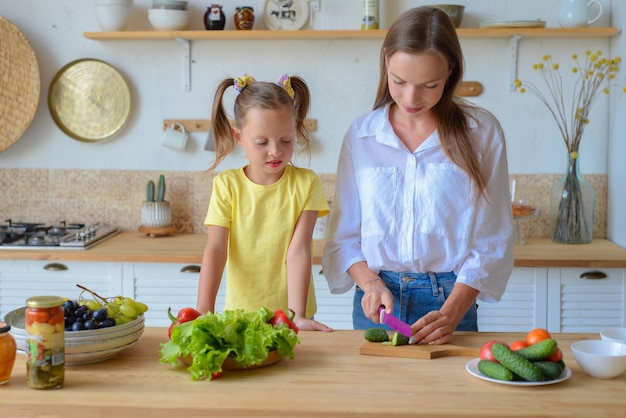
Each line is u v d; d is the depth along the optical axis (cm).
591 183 364
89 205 379
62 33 371
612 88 354
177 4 353
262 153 202
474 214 202
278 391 151
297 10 356
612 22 352
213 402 145
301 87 220
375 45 363
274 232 221
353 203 213
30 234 352
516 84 349
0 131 368
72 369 165
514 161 364
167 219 364
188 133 373
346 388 153
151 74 371
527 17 358
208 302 212
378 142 206
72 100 373
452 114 199
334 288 216
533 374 151
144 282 331
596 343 166
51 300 153
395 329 178
